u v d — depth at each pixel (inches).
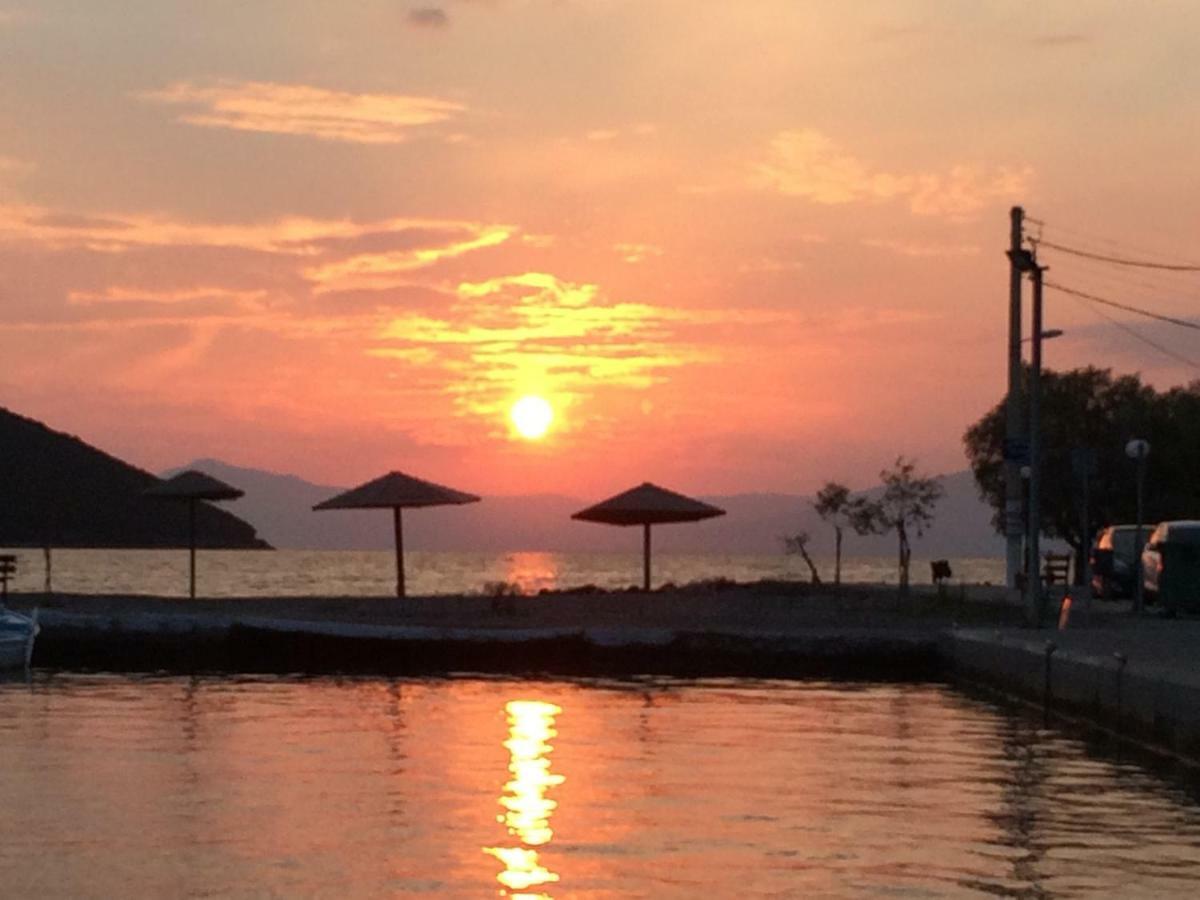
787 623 1648.6
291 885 570.6
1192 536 1625.2
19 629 1448.1
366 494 1983.3
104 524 6747.1
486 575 5703.7
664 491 2201.0
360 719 1058.7
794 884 578.2
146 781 789.9
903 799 755.4
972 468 3127.5
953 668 1427.2
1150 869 604.4
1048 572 2123.5
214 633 1517.0
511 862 609.6
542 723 1045.8
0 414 6786.4
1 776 804.0
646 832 668.7
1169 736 887.7
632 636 1477.6
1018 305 1882.4
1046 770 853.2
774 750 922.7
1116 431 2805.1
